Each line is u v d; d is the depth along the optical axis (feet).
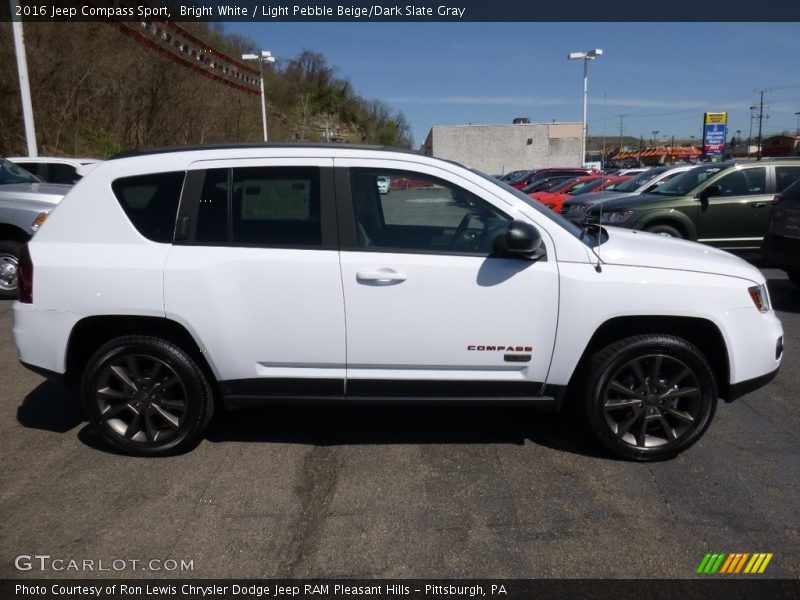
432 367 12.03
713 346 12.55
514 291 11.75
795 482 11.76
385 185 12.16
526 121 192.54
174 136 88.43
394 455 12.84
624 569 9.36
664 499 11.18
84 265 11.92
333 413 14.89
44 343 12.12
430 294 11.71
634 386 12.39
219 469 12.25
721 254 13.26
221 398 13.05
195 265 11.74
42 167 36.09
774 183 32.35
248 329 11.85
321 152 12.18
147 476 11.98
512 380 12.12
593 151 361.51
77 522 10.50
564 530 10.30
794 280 27.53
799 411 15.12
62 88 68.54
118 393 12.50
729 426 14.29
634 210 32.14
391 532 10.25
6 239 25.86
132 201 12.16
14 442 13.35
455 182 12.10
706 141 124.36
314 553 9.73
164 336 12.37
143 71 81.41
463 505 11.02
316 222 11.91
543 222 12.01
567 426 14.19
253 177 12.03
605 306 11.71
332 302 11.73
